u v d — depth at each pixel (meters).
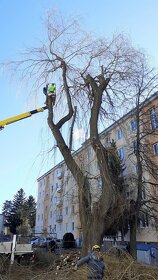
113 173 14.20
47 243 18.58
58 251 17.38
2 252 14.25
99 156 13.03
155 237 27.03
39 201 62.34
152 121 17.81
